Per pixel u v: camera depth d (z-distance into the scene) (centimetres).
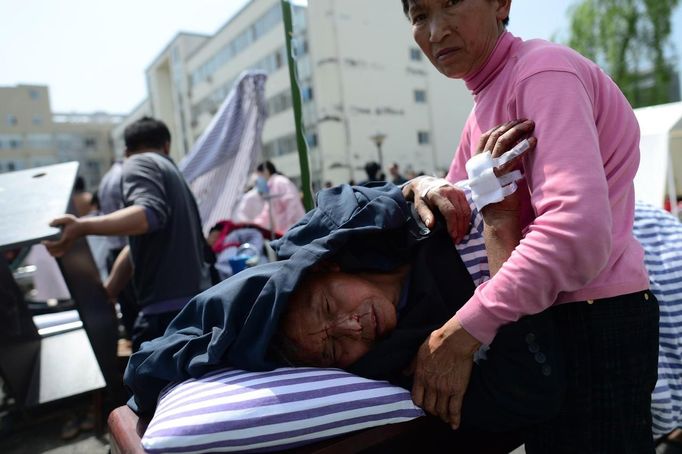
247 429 95
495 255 104
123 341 297
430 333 110
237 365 111
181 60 3328
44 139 5850
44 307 423
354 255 119
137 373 116
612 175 105
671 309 161
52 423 273
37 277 455
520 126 98
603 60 1530
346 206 125
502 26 117
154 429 97
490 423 107
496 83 113
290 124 2175
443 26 111
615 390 105
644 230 179
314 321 112
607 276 102
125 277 279
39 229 172
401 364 112
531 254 88
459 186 129
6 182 221
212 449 94
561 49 102
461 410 107
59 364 285
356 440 103
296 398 100
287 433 97
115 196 338
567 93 94
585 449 107
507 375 102
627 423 107
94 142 6216
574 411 108
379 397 105
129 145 257
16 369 257
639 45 1464
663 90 1437
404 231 124
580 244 85
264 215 457
